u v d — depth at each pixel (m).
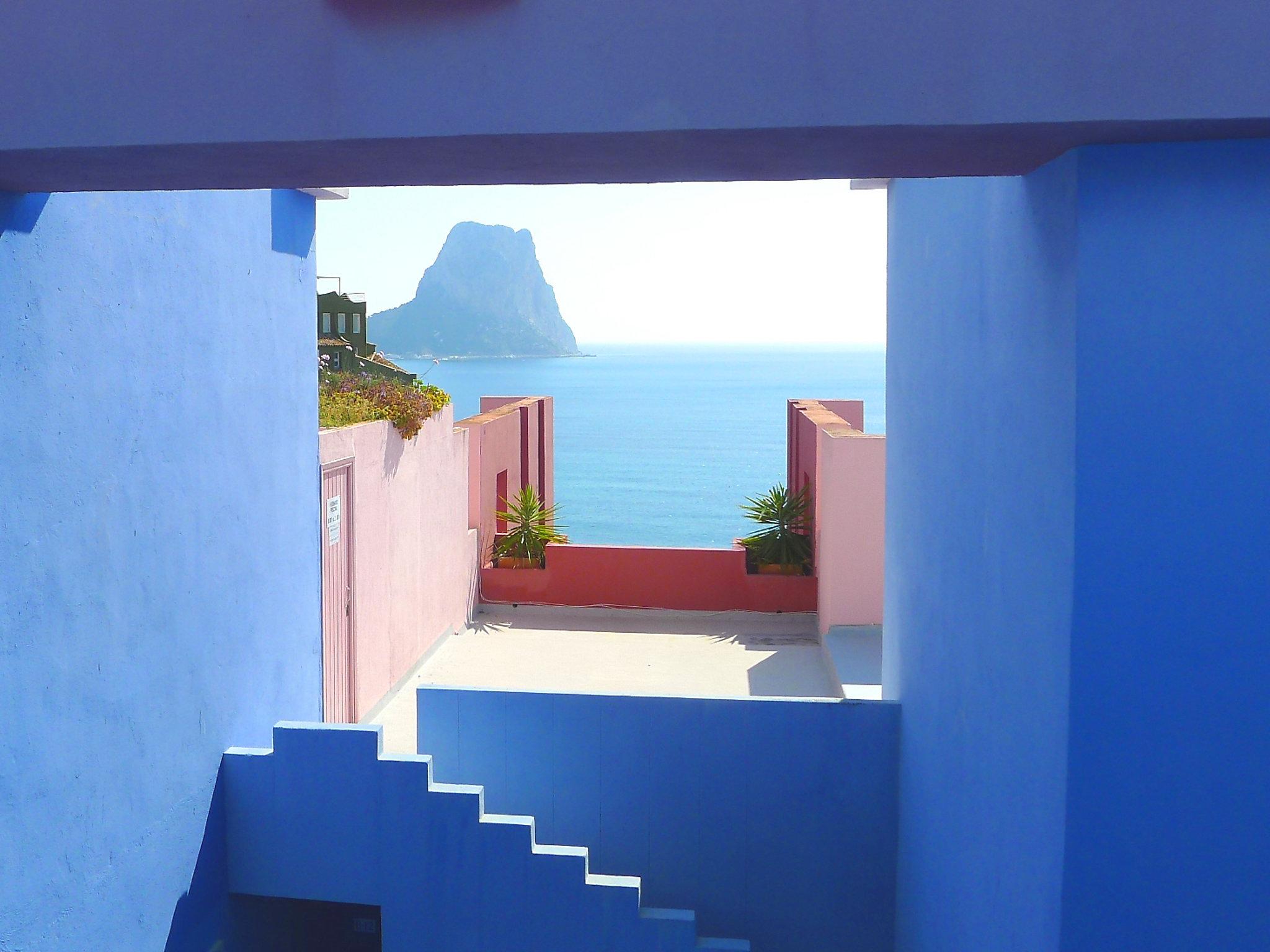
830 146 2.85
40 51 2.90
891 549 6.20
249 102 2.83
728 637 11.24
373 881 5.23
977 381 4.09
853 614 10.45
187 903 4.97
